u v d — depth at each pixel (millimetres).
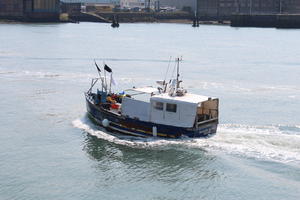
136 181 38938
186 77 92438
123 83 83562
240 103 67688
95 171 40719
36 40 181500
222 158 42188
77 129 51906
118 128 49344
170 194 36750
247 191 37000
